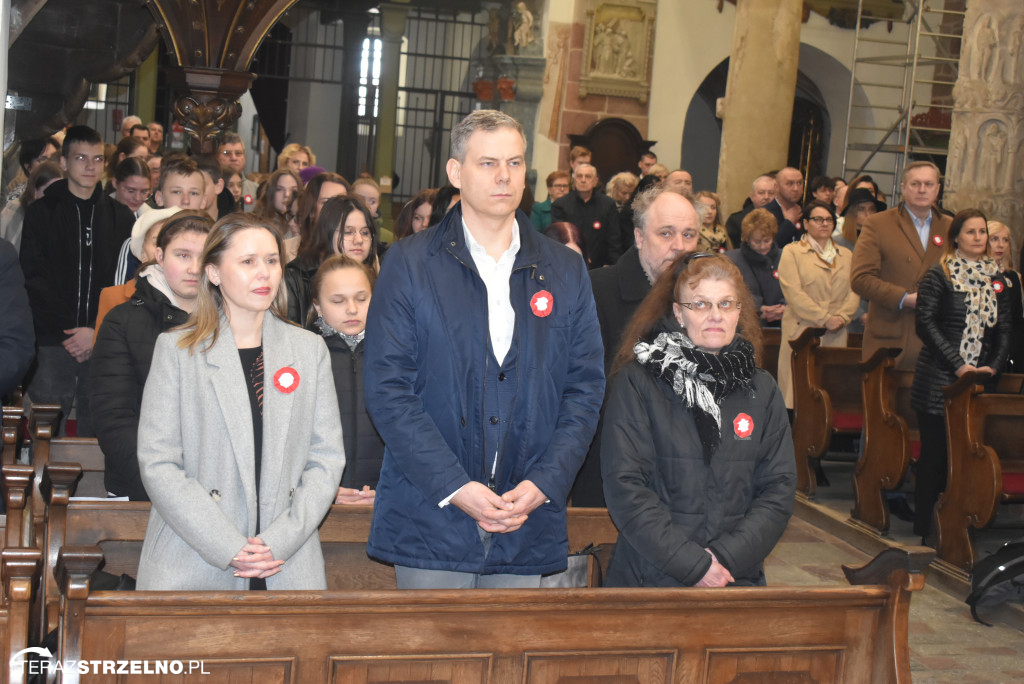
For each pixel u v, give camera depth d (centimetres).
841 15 1431
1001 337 542
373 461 349
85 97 689
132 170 582
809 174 1557
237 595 213
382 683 224
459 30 1634
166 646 212
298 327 278
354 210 412
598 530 336
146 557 257
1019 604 470
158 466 248
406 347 258
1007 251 612
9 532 272
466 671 228
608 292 348
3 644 224
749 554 269
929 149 1202
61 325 518
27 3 554
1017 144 826
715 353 284
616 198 935
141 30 689
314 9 1539
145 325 333
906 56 1234
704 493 276
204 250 263
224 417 256
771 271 735
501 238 266
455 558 253
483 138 256
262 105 1612
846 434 653
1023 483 496
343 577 325
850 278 611
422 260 261
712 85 1612
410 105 1656
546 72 1338
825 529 615
